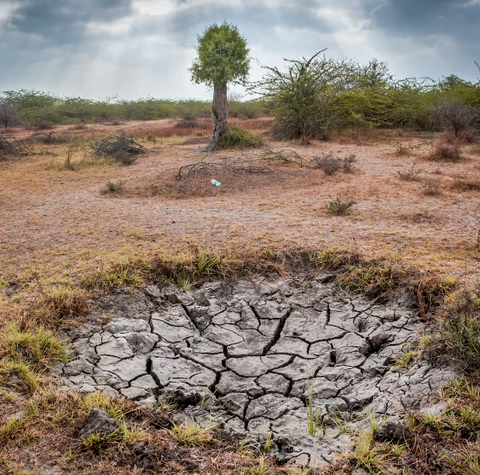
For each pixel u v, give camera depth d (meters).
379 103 21.89
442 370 4.09
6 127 28.08
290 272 6.42
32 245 7.17
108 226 8.00
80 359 4.59
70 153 16.66
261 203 9.42
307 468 3.30
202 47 16.17
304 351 5.07
